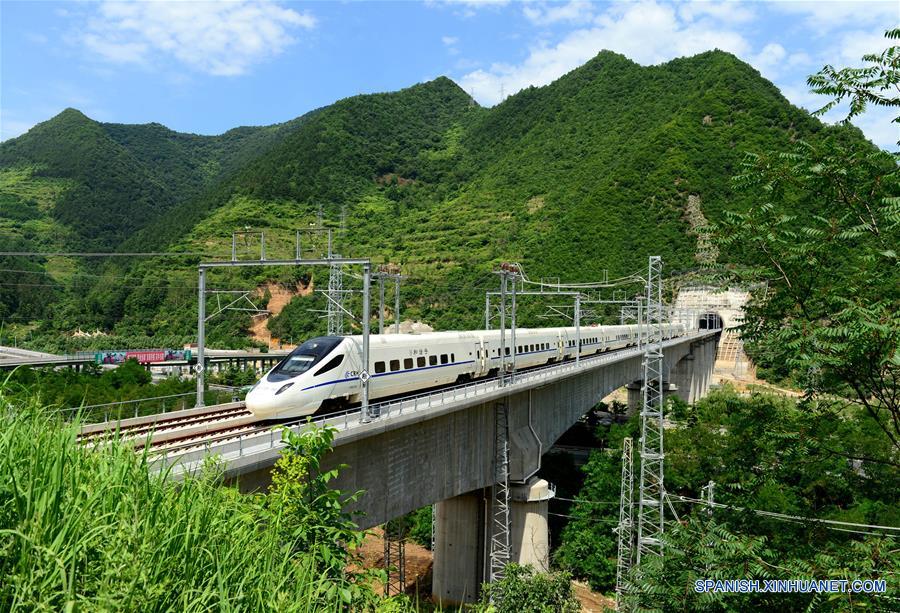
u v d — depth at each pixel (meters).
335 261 23.50
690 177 110.25
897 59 9.20
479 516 36.03
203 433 20.11
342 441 19.62
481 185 163.50
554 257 99.88
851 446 12.15
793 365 9.64
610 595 39.47
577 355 42.62
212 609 5.44
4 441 5.55
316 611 6.16
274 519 7.31
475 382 32.00
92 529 4.98
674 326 79.62
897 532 19.09
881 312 8.72
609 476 45.22
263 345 79.75
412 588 39.94
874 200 9.84
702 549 9.75
